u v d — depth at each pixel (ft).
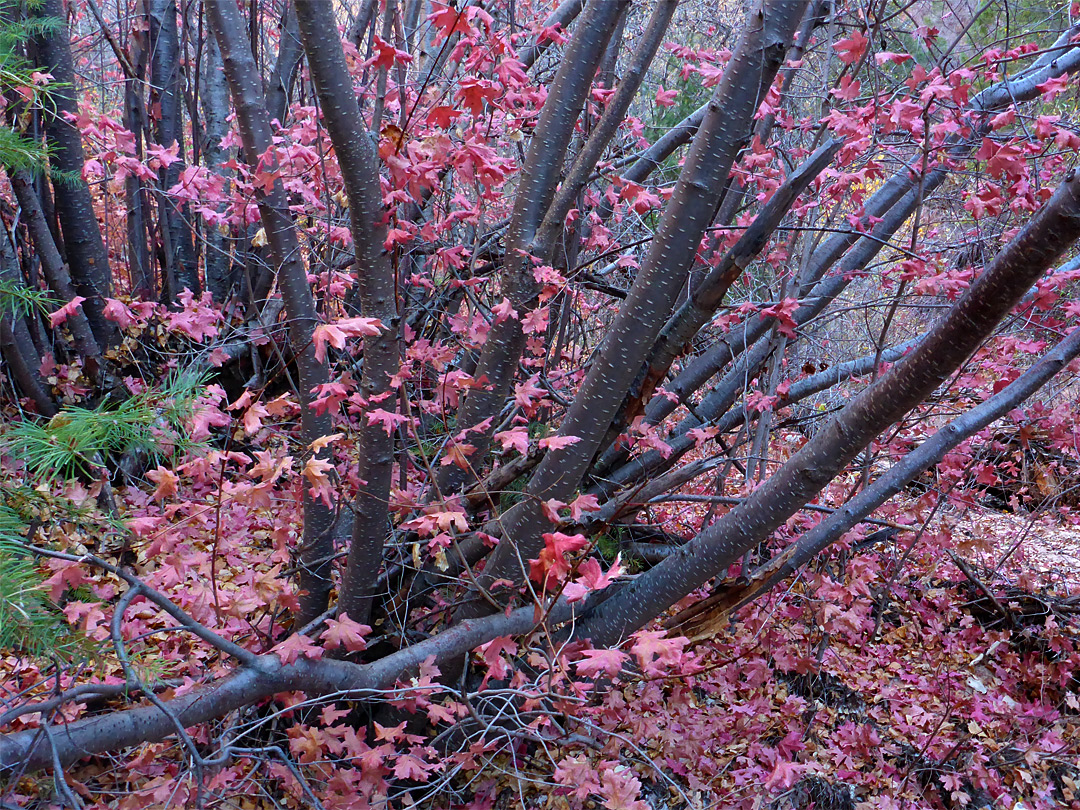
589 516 8.18
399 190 6.64
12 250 11.57
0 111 9.42
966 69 6.92
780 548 11.50
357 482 7.41
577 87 7.95
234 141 11.22
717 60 10.84
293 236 7.48
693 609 9.29
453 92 9.27
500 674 6.99
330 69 5.76
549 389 9.89
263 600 7.15
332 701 7.82
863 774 10.30
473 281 9.68
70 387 12.41
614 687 9.41
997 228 10.28
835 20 9.08
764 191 10.02
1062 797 10.50
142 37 13.70
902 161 9.47
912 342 12.05
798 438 15.57
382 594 8.18
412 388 9.91
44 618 4.30
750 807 9.35
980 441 12.16
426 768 7.39
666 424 11.35
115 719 5.62
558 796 9.11
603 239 11.37
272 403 6.08
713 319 9.64
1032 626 12.89
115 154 10.32
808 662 10.91
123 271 15.70
